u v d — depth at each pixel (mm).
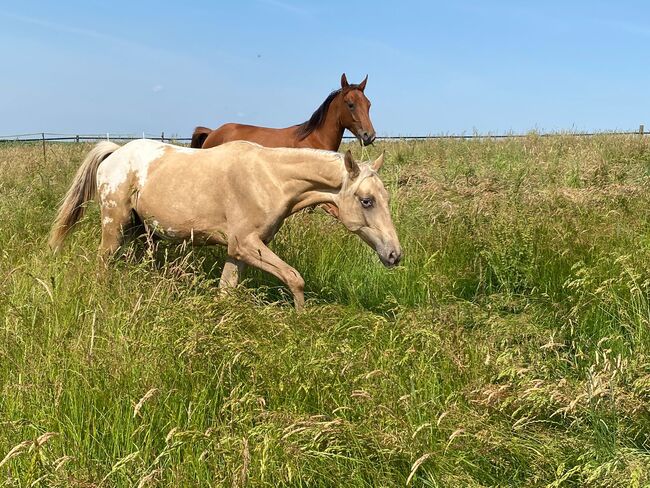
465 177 8031
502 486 2533
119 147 5641
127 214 5410
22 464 2490
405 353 3439
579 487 2451
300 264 5930
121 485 2453
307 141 8664
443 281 5398
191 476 2469
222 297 3795
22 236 6148
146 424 2711
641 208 6230
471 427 2719
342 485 2490
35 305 3699
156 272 4250
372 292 5660
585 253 5203
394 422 2689
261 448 2438
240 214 4965
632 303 4074
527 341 3668
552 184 7535
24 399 2846
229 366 2951
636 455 2512
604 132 15406
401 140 15875
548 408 2861
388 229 4699
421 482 2578
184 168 5117
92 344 3029
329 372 3109
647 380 2783
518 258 5324
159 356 3131
